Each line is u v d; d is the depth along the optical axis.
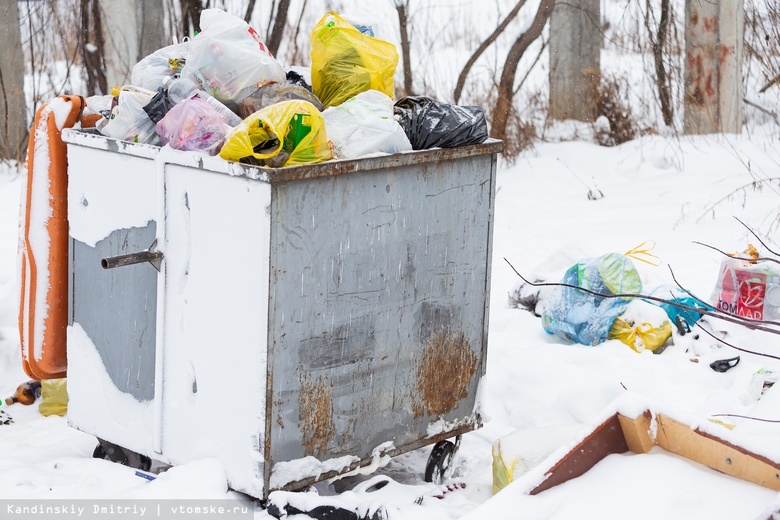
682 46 12.19
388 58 3.80
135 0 9.28
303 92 3.56
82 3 9.58
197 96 3.38
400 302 3.45
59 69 11.75
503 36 13.96
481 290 3.75
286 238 3.04
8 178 9.21
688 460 2.85
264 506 3.25
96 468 3.60
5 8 9.78
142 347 3.46
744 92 11.59
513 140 10.33
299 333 3.15
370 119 3.34
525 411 4.39
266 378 3.08
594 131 10.91
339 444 3.37
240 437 3.19
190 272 3.23
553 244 7.36
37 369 3.79
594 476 2.83
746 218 7.68
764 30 11.02
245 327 3.10
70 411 3.75
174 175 3.21
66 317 3.78
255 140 3.11
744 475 2.73
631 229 7.57
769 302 5.09
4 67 9.78
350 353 3.32
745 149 10.18
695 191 8.82
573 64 11.40
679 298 5.11
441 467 3.79
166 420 3.41
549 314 5.13
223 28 3.62
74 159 3.53
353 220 3.22
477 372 3.82
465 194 3.59
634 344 4.89
